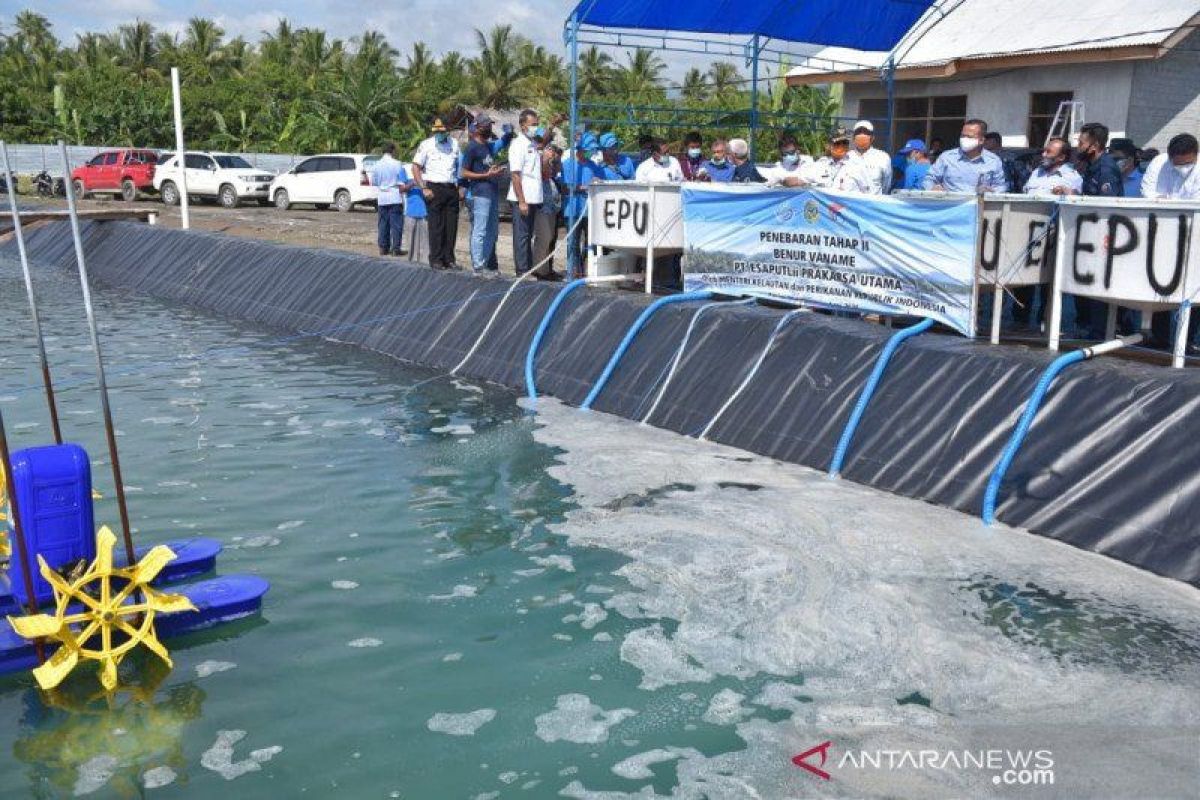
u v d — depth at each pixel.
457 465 8.70
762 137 31.17
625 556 6.86
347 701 5.22
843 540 7.03
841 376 8.93
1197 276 7.53
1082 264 8.18
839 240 9.68
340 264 15.54
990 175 10.30
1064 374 7.74
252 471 8.46
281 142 52.66
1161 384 7.25
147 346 13.46
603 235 12.03
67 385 11.10
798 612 6.03
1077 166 10.94
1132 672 5.35
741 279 10.73
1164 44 15.66
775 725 4.97
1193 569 6.32
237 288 16.81
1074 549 6.82
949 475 7.74
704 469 8.58
